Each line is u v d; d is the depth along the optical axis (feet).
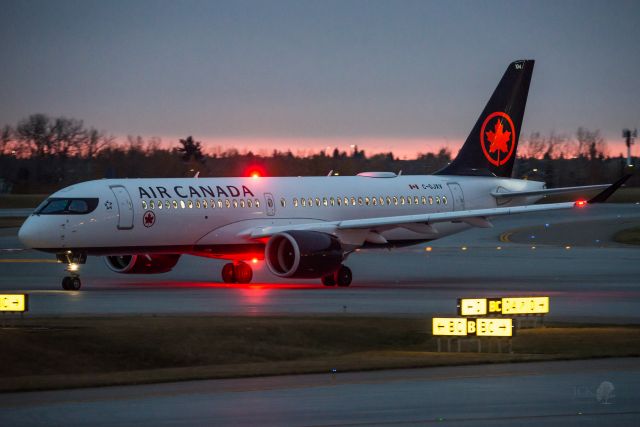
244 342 280.72
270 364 251.80
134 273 463.01
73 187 428.97
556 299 387.14
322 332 296.30
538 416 187.11
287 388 215.31
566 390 210.79
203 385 220.02
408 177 518.37
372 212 496.23
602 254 640.58
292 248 443.73
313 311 344.69
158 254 447.83
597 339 285.43
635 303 373.40
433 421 183.83
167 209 436.35
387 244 492.54
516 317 325.21
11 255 640.58
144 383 222.07
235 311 342.44
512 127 543.80
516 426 180.04
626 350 265.34
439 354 267.59
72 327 284.00
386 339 296.30
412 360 249.75
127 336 273.95
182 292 410.52
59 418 188.03
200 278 489.67
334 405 197.47
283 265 437.99
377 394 207.92
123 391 213.46
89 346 264.72
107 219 422.00
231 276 464.24
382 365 241.76
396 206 503.61
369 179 505.66
